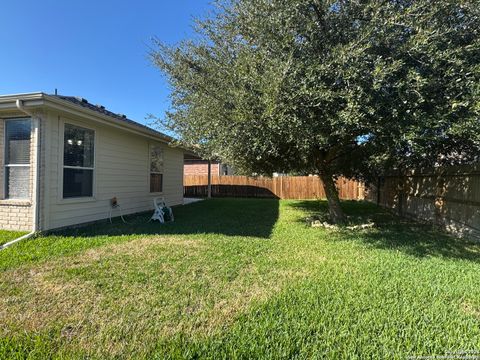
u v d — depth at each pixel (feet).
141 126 28.32
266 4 14.98
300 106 14.70
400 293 9.72
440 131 14.39
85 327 7.54
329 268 12.23
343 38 15.20
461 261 13.41
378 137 16.15
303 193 53.26
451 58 12.97
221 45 18.78
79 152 20.93
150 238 17.51
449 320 8.00
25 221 18.35
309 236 18.75
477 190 17.01
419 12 13.30
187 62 20.13
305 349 6.71
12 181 19.01
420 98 13.30
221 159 21.84
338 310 8.50
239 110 15.84
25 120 18.61
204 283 10.43
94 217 22.48
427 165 22.49
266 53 15.61
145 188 30.35
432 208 22.74
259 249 15.17
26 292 9.55
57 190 18.85
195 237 17.94
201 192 59.57
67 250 14.39
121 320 7.88
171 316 8.11
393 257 13.99
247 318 8.05
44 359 6.30
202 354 6.58
